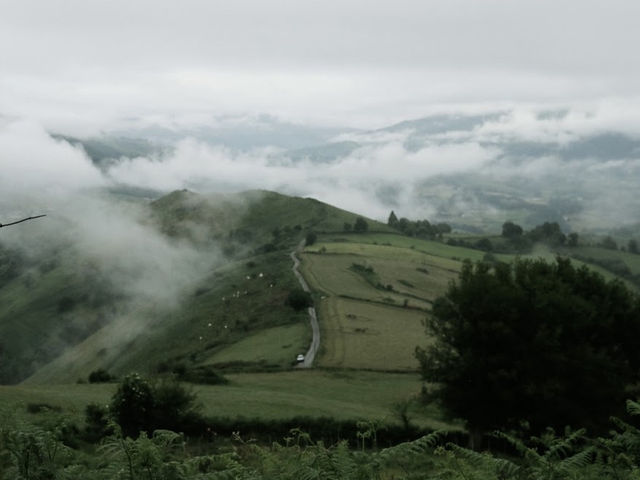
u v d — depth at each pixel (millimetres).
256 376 79312
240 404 46406
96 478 7375
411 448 7832
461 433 38562
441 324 39438
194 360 118625
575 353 35594
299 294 135625
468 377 37094
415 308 135375
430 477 8273
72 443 20641
